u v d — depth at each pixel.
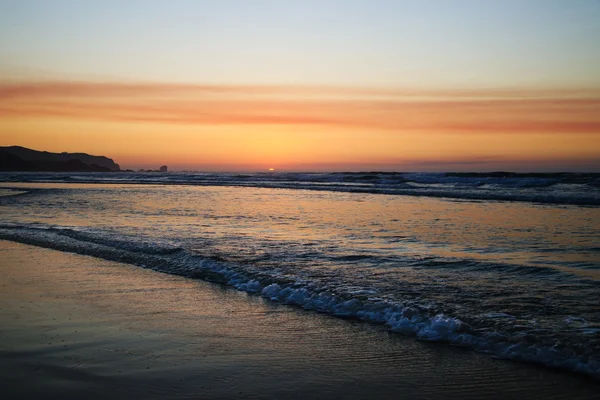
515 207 22.89
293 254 10.98
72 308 7.13
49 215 20.70
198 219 18.83
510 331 5.60
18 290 8.26
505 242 12.42
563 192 30.25
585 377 4.54
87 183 64.44
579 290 7.45
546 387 4.39
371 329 6.18
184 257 10.65
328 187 45.44
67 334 5.94
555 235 13.58
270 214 20.70
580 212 20.22
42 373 4.74
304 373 4.81
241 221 18.08
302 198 31.16
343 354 5.34
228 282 8.76
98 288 8.40
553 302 6.78
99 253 11.73
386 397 4.28
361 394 4.34
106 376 4.68
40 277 9.28
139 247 12.02
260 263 9.95
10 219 19.25
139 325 6.35
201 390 4.39
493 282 8.08
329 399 4.24
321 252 11.21
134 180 73.06
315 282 8.20
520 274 8.67
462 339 5.59
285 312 6.97
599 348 4.96
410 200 28.22
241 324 6.43
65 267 10.24
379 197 31.36
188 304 7.39
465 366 4.93
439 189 37.59
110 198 32.03
